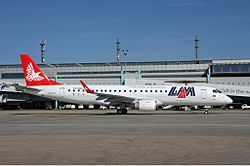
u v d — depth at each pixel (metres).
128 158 12.72
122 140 17.77
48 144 16.44
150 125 27.05
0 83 80.00
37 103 88.50
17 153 13.95
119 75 96.25
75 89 44.97
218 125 26.78
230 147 15.22
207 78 79.06
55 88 45.31
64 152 14.12
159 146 15.59
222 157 12.84
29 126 27.11
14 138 18.94
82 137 19.25
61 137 19.31
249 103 80.38
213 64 86.81
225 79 77.56
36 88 45.41
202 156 13.07
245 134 20.41
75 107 84.44
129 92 44.22
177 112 52.47
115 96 41.31
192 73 90.94
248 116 38.97
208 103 43.38
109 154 13.59
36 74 45.84
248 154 13.47
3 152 14.20
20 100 82.19
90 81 84.19
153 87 44.03
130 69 96.50
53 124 28.92
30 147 15.51
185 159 12.48
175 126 26.02
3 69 102.81
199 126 25.94
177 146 15.55
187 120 32.44
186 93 43.19
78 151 14.35
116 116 40.44
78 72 99.56
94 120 33.47
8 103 86.94
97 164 11.66
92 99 44.53
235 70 85.00
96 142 17.06
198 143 16.50
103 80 83.69
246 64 84.12
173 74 92.81
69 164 11.71
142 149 14.76
